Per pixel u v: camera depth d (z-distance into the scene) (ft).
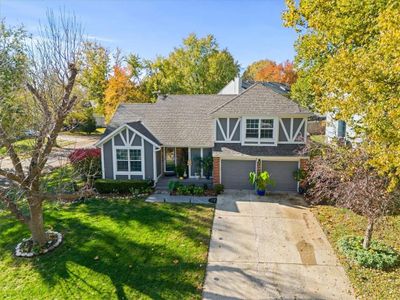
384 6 38.22
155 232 41.01
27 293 28.50
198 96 76.95
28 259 34.30
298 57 77.36
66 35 46.44
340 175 32.86
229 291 28.30
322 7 50.70
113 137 61.05
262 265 32.73
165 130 68.18
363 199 30.81
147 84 142.31
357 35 43.14
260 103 59.72
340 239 36.63
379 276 29.55
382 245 33.99
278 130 59.26
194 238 39.29
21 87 42.39
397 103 23.86
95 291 28.50
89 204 52.44
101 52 136.15
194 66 168.35
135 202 53.42
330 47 56.39
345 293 27.53
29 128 40.73
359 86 27.86
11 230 42.04
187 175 67.21
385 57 25.07
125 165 62.18
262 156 57.67
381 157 25.13
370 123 27.78
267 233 40.68
